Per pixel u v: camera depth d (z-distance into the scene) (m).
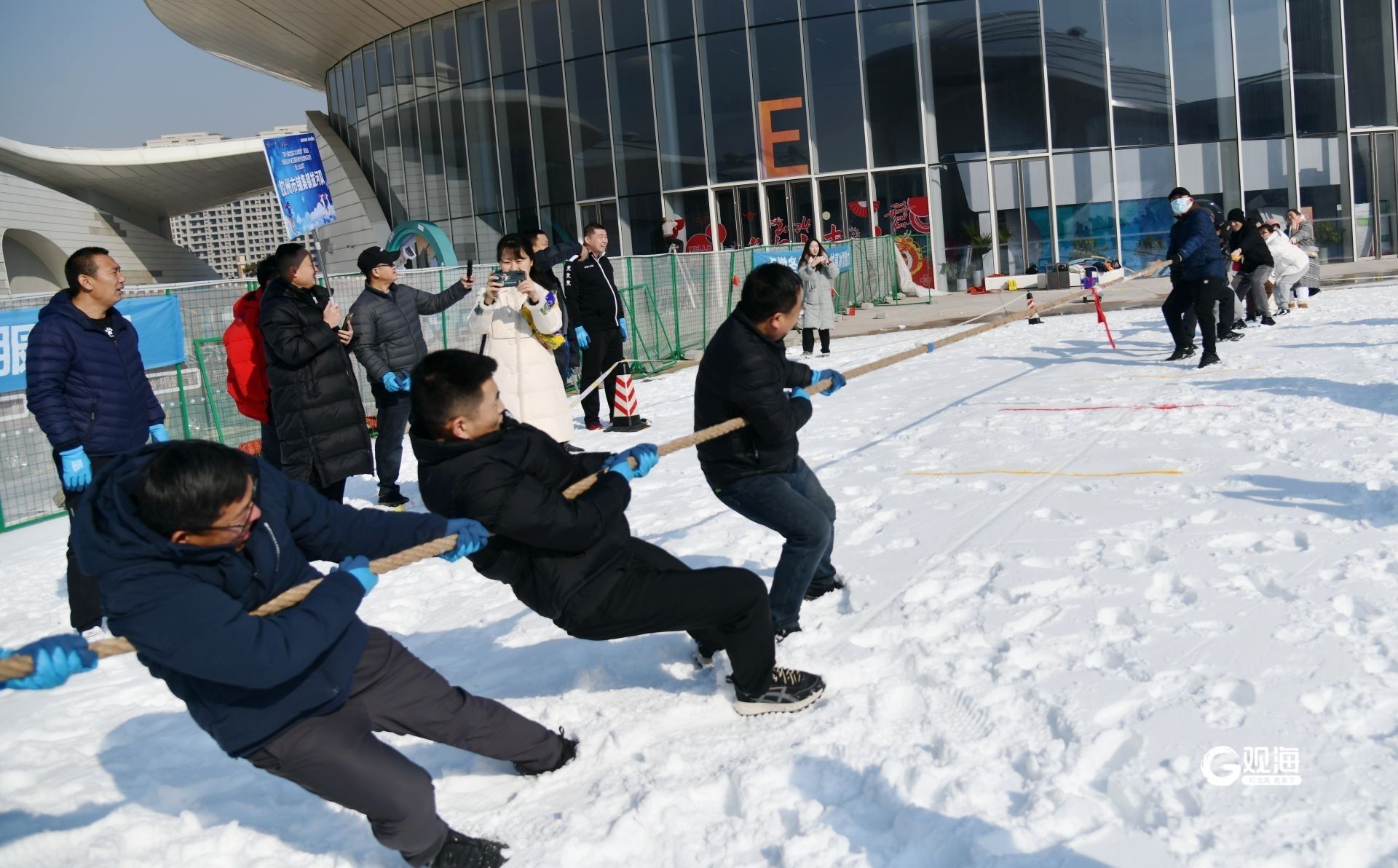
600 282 10.34
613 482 3.54
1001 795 3.00
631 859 2.98
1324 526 4.99
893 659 4.01
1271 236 14.51
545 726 3.87
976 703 3.56
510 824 3.23
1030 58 26.56
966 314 21.41
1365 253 26.91
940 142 27.08
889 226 27.48
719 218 28.31
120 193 43.25
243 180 46.44
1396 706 3.21
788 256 21.84
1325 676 3.45
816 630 4.37
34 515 9.42
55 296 5.62
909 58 26.89
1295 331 12.72
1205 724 3.22
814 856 2.82
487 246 30.80
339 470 6.78
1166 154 26.55
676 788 3.25
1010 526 5.51
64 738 4.35
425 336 12.96
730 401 4.11
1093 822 2.81
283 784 3.78
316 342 6.59
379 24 31.45
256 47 35.56
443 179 31.58
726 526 6.22
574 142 29.08
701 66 27.75
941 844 2.79
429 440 3.33
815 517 4.20
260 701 2.77
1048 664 3.79
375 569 2.91
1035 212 27.03
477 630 5.06
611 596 3.46
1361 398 8.00
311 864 3.21
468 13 30.08
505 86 29.77
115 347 5.69
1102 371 10.88
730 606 3.54
